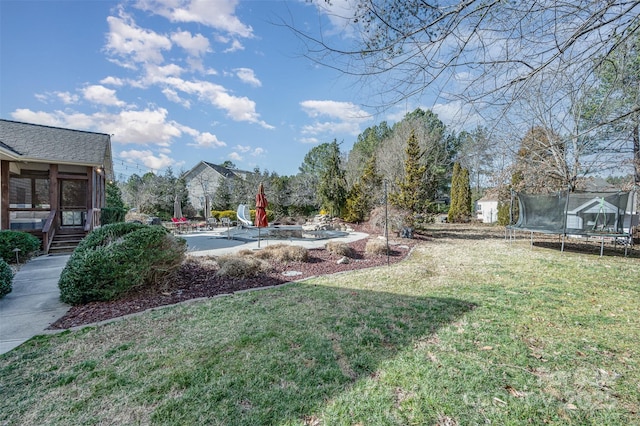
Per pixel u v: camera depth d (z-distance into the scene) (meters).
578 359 2.62
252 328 3.21
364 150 26.77
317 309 3.85
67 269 4.25
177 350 2.73
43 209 9.40
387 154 19.89
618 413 1.94
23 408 1.99
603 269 6.53
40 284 5.32
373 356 2.62
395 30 2.34
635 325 3.39
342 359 2.57
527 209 11.03
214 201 24.98
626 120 2.76
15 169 9.94
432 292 4.70
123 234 4.76
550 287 5.04
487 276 5.86
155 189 23.56
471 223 22.06
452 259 7.87
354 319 3.48
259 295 4.51
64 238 9.55
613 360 2.61
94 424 1.84
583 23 2.08
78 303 4.16
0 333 3.24
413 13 2.26
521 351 2.74
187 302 4.21
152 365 2.48
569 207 9.69
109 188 19.16
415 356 2.62
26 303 4.25
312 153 34.31
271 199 23.30
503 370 2.41
